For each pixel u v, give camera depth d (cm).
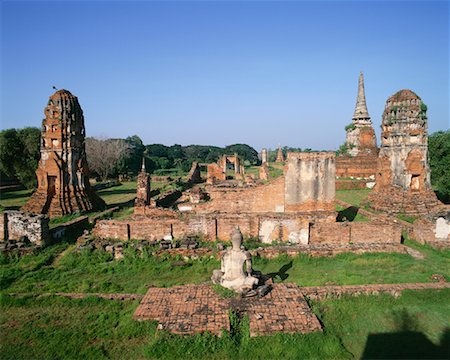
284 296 1221
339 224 1953
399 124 2769
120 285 1470
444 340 1026
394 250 1823
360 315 1155
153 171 8569
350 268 1625
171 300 1204
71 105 2894
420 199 2684
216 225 1983
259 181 4447
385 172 2903
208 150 12456
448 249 1830
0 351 997
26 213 1995
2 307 1256
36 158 4528
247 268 1279
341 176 4731
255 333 1012
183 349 964
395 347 995
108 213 2839
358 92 5775
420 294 1264
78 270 1641
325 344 976
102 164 6369
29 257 1800
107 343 1027
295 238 1983
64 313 1210
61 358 962
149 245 1838
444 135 3148
